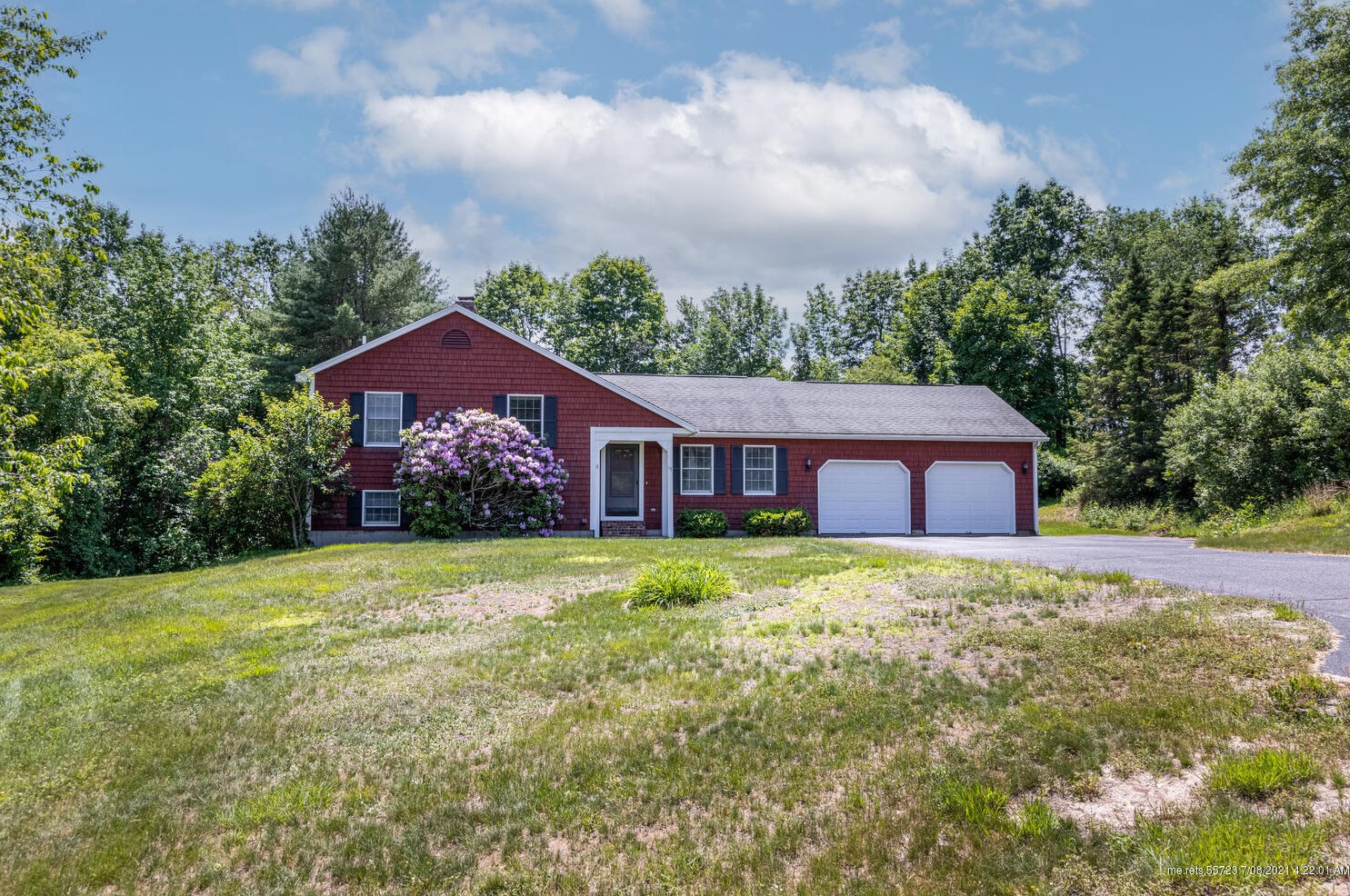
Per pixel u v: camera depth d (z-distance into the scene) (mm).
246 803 4754
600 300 46312
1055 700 5195
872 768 4660
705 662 6738
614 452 21703
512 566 12359
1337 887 3053
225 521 19047
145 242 30688
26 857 4281
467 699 6273
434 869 4004
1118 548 14422
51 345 19438
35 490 12766
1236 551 13188
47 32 14719
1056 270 44656
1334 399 17859
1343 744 4109
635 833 4254
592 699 6113
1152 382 28328
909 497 22266
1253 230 30547
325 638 8375
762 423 21859
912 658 6355
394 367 19656
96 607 11039
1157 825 3652
